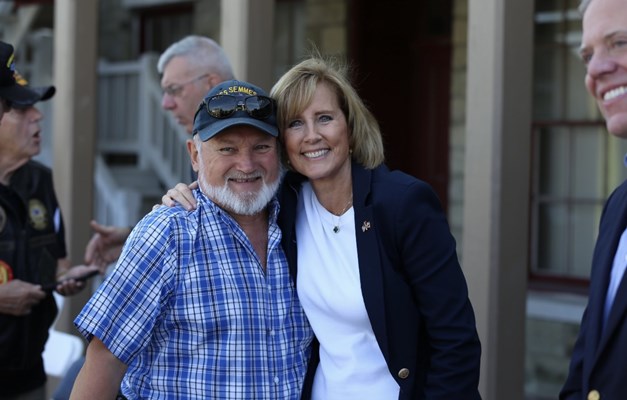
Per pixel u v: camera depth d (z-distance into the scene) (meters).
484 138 3.30
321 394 2.30
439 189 6.07
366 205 2.25
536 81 5.50
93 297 2.16
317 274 2.28
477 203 3.31
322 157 2.27
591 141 5.29
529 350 5.30
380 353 2.26
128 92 7.59
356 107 2.32
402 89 6.22
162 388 2.18
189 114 3.46
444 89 6.04
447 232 2.24
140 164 7.39
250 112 2.20
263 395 2.19
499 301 3.26
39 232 3.31
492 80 3.28
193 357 2.17
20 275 3.20
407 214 2.19
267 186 2.25
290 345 2.28
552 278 5.41
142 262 2.15
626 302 1.88
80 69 4.67
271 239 2.30
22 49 7.42
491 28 3.28
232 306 2.18
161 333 2.19
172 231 2.18
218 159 2.22
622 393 1.87
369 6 6.15
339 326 2.27
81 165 4.67
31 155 3.22
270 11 4.00
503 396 3.28
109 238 3.74
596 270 2.06
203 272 2.19
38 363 3.33
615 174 5.22
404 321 2.22
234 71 3.96
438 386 2.20
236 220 2.29
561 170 5.42
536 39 5.48
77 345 3.81
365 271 2.21
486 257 3.28
